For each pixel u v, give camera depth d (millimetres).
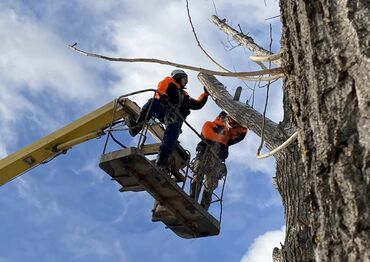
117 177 7957
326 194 2381
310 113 2605
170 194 8039
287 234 4402
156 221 8648
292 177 4754
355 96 2377
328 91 2498
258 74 3100
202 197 8758
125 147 7762
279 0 3096
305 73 2709
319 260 2344
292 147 4957
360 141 2291
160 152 8219
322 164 2428
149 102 8211
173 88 8359
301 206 4461
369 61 2332
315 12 2707
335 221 2301
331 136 2408
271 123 5668
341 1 2574
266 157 3352
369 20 2436
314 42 2645
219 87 6832
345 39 2494
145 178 7875
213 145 9203
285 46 2975
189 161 8711
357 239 2162
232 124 9438
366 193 2201
